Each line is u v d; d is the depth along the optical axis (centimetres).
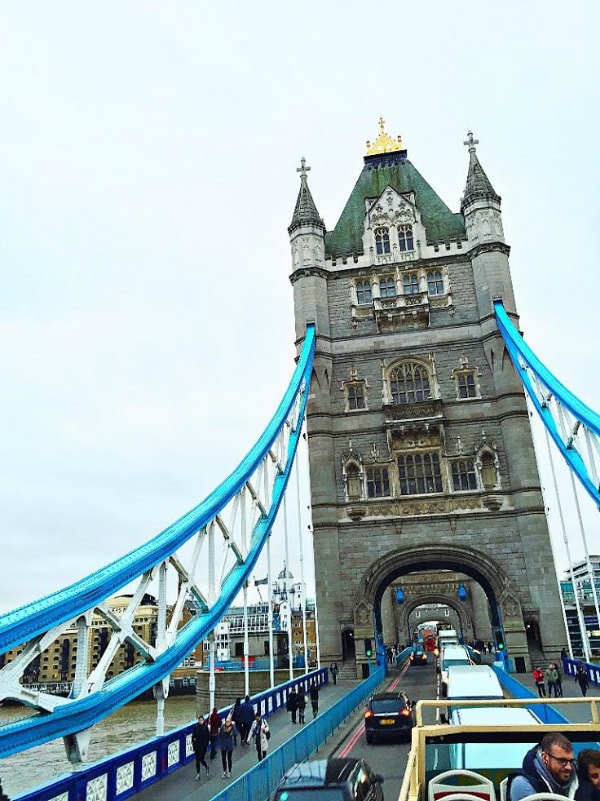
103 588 1761
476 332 5391
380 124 6956
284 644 7225
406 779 714
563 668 4275
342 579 4859
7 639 1402
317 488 5053
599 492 3678
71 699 1602
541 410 4672
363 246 5928
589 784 659
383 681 4522
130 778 1698
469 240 5706
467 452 5034
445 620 11875
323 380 5384
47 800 1318
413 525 4884
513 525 4775
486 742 851
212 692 2417
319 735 2191
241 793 1366
